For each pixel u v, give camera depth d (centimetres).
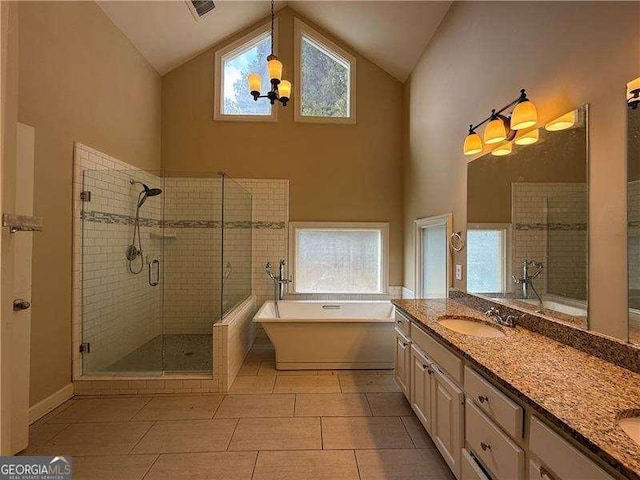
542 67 172
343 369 310
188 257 368
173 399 250
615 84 129
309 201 410
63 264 244
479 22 234
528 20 183
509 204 197
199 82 406
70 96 249
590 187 140
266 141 409
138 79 351
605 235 133
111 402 244
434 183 310
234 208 373
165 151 403
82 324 262
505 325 185
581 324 144
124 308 314
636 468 70
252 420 220
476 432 138
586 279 142
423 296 340
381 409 236
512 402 114
